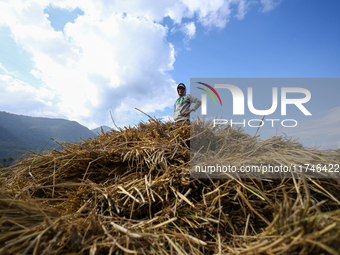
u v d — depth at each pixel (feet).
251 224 4.20
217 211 4.31
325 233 2.74
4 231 3.29
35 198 5.53
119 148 6.64
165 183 4.91
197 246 3.75
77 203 4.96
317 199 4.48
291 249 2.72
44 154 7.61
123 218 4.16
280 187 4.66
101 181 6.15
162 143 6.76
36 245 2.90
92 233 3.61
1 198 3.73
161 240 3.66
